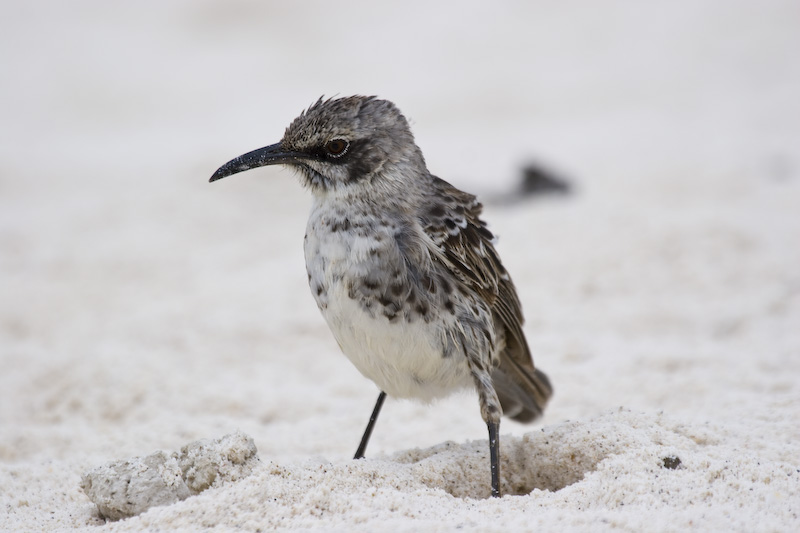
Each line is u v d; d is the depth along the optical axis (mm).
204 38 33500
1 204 20250
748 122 23234
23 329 14055
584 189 18359
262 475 6703
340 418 10336
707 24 31281
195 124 26578
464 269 7910
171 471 7000
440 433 9789
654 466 6871
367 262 7660
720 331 12219
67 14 35781
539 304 13266
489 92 27266
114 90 29578
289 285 14867
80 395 11242
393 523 6133
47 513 7266
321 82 29156
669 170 19234
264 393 11125
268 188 19562
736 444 7570
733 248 14344
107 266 16250
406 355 7707
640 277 13766
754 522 5969
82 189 20938
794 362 10570
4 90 29688
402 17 34031
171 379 11508
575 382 10719
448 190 8398
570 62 29297
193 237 17453
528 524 6078
